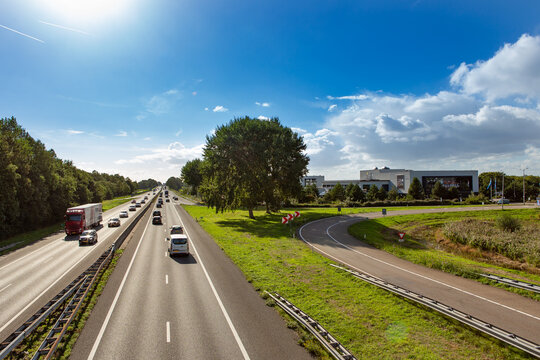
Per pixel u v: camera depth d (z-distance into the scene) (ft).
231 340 36.96
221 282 59.77
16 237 132.16
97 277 62.44
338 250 93.50
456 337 38.11
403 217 180.75
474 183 374.84
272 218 188.75
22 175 152.15
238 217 200.44
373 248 98.02
